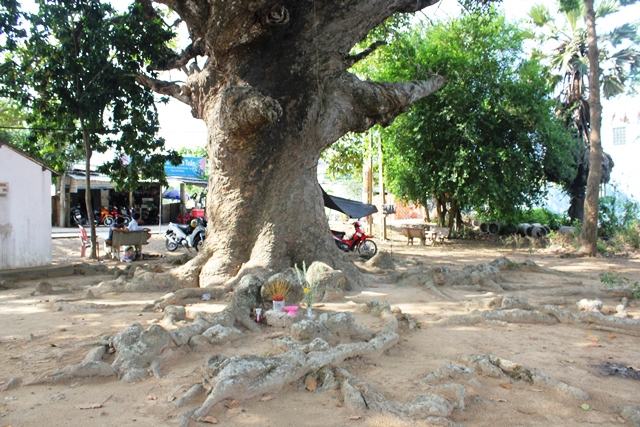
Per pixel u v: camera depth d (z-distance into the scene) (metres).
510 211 19.56
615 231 18.64
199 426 3.44
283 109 9.43
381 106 10.02
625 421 3.58
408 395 3.95
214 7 8.39
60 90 13.08
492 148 18.47
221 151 9.33
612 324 6.17
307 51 9.54
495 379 4.39
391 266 10.99
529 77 19.47
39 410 3.70
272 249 8.91
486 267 9.85
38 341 5.70
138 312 7.25
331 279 7.98
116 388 4.15
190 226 17.75
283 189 9.37
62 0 12.74
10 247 11.66
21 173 11.85
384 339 5.11
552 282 9.98
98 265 12.56
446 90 18.56
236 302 6.31
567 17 24.12
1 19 12.24
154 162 14.92
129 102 14.00
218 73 9.77
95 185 29.28
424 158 20.25
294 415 3.63
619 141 25.84
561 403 3.88
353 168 25.47
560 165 21.11
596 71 15.62
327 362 4.36
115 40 13.08
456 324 6.41
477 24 18.58
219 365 4.20
